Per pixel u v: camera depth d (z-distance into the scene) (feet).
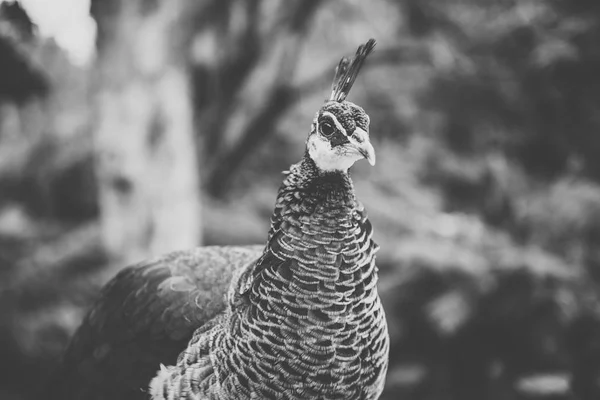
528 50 37.09
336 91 16.84
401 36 40.78
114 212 28.78
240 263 19.17
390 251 34.47
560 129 37.73
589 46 34.60
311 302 15.07
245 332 15.37
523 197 38.65
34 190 43.93
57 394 20.49
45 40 36.11
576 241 36.32
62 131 43.68
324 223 15.30
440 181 42.29
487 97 38.42
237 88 35.29
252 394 15.35
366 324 15.52
